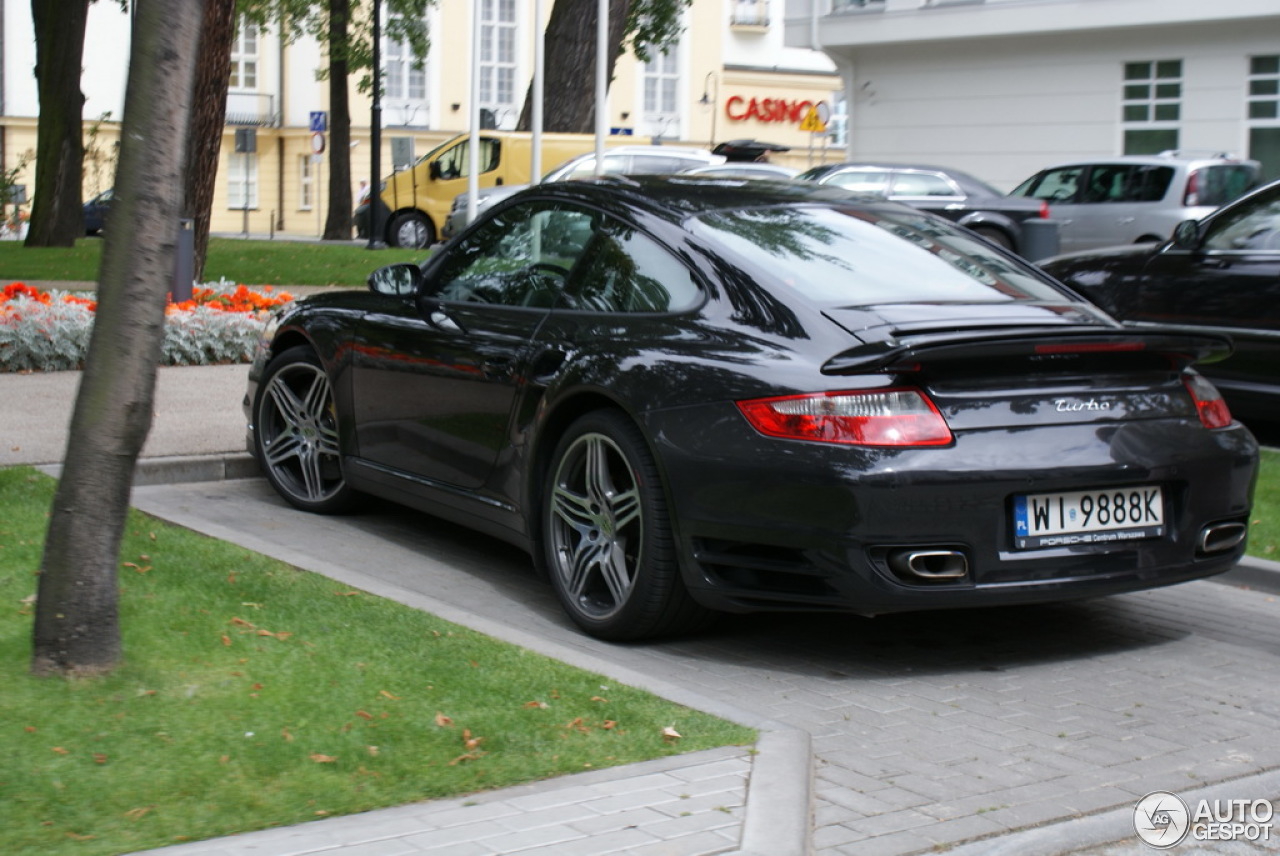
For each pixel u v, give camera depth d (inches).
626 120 2062.0
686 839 129.6
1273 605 230.1
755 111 2166.6
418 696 163.3
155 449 298.0
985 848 136.9
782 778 144.9
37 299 446.0
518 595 223.9
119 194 156.5
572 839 129.0
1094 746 166.7
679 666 192.7
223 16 562.6
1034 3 1002.1
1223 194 765.9
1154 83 984.9
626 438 194.1
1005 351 178.2
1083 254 392.5
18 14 1814.7
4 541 216.4
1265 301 339.9
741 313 194.4
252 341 445.7
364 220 1208.8
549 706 162.6
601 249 218.2
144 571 205.8
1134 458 184.9
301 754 145.3
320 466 269.6
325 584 205.3
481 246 242.2
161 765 141.1
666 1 1070.4
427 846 126.3
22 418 324.2
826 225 217.0
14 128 1830.7
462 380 227.6
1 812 129.6
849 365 177.9
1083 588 183.2
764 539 180.2
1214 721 176.6
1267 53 929.5
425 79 1939.0
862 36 1096.8
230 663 169.6
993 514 177.6
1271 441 361.7
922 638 208.5
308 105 1977.1
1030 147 1046.4
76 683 158.7
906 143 1119.0
